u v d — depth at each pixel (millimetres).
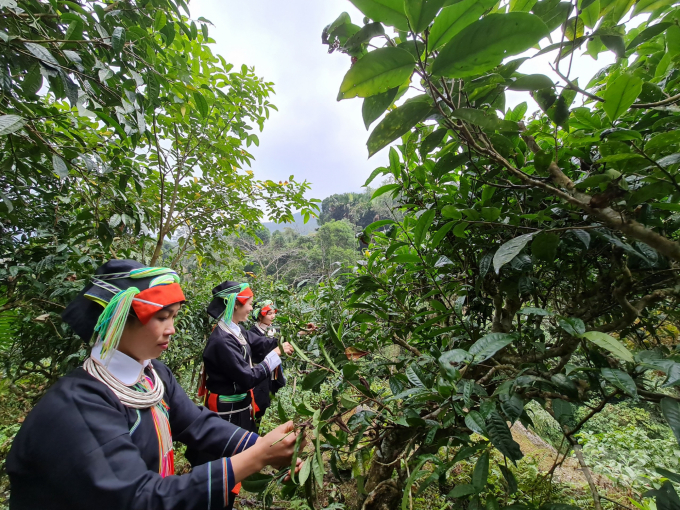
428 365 953
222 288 2461
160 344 929
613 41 578
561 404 636
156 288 891
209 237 3449
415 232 978
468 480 2045
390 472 1205
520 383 630
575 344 846
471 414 603
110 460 727
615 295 863
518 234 950
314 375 831
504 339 626
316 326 1926
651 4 622
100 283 896
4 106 974
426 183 1176
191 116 2162
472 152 891
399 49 439
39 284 1727
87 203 1692
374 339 1403
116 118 1181
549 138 972
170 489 750
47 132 1279
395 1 424
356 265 1709
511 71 659
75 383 814
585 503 1877
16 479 712
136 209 1579
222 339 2213
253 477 833
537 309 662
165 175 2455
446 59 446
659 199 748
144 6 1194
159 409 1000
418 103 536
